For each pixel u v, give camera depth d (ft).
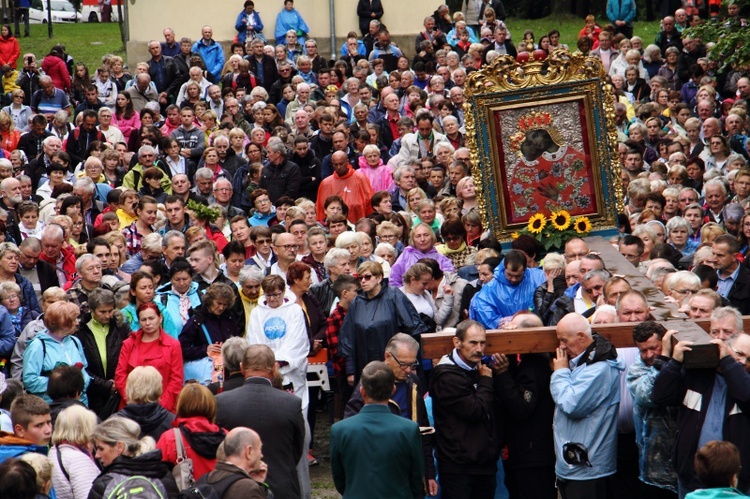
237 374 57.88
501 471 59.21
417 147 123.24
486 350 54.34
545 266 70.95
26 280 75.56
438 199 102.06
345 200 107.65
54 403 57.16
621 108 131.44
